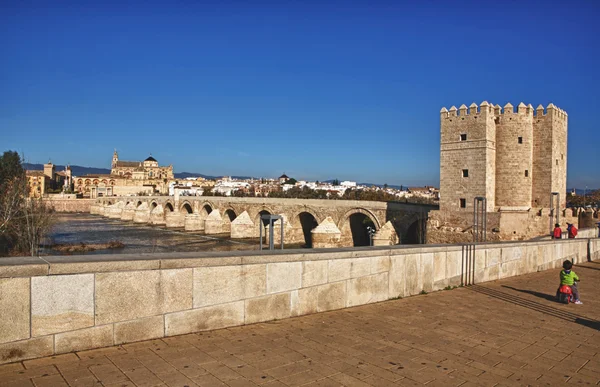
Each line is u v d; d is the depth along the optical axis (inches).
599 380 263.3
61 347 264.7
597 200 4574.3
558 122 2023.9
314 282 394.0
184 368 251.8
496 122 2010.3
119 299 285.9
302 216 3270.2
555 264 836.0
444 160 2064.5
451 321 390.0
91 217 5890.8
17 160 4131.4
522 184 1958.7
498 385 249.0
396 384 243.8
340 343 312.0
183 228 4360.2
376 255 451.8
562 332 370.9
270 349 292.2
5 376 228.8
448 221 2030.0
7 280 245.8
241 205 3782.0
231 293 338.6
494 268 641.0
